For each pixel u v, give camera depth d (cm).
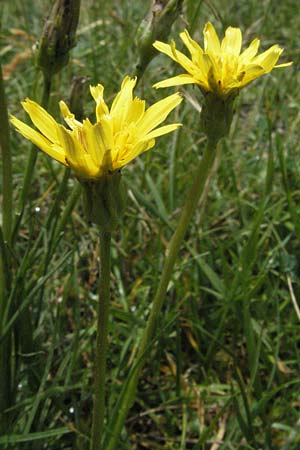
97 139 16
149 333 23
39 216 39
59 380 27
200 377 32
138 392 31
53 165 42
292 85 49
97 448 22
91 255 36
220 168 42
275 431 29
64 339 31
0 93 23
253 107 48
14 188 40
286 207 40
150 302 34
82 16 55
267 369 31
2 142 24
